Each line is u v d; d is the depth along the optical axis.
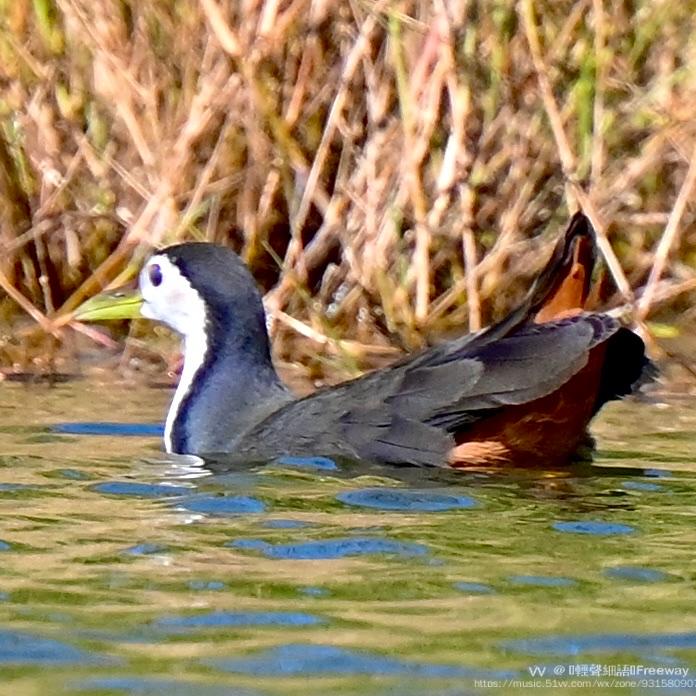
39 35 16.58
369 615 8.01
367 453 11.33
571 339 10.85
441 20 15.38
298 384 14.96
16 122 16.73
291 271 15.75
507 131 16.06
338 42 16.16
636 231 16.72
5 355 15.95
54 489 10.72
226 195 16.62
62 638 7.68
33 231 16.55
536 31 15.70
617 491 10.57
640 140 16.50
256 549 9.18
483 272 15.93
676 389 14.70
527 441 11.21
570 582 8.53
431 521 9.79
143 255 16.06
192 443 12.15
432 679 7.18
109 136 16.62
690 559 8.95
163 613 8.05
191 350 12.59
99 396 14.44
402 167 15.77
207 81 16.02
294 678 7.20
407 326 15.81
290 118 16.16
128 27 16.48
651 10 16.19
